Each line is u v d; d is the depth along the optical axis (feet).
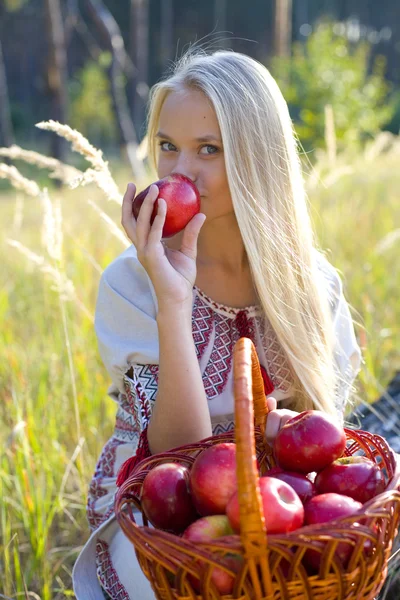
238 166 5.85
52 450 8.69
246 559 3.82
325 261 7.20
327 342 6.50
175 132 5.93
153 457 5.11
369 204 18.39
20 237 17.69
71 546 8.19
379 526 4.30
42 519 7.37
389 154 24.81
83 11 114.21
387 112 51.37
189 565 3.93
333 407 6.50
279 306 6.11
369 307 11.70
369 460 4.92
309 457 4.76
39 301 13.07
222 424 6.27
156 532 4.07
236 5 137.90
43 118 110.01
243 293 6.42
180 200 5.52
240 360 4.07
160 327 5.45
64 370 9.84
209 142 5.87
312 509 4.33
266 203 5.98
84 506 8.14
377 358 11.05
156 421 5.55
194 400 5.47
